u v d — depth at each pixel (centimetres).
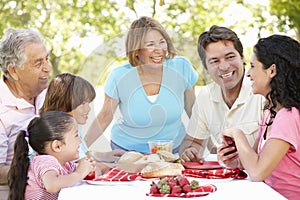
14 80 267
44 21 709
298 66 225
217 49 247
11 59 262
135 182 213
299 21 677
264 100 268
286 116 219
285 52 226
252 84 235
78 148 234
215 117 228
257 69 230
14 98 268
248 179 221
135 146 220
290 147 221
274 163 214
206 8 722
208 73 235
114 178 214
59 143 232
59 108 247
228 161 233
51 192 217
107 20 713
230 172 221
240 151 223
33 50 263
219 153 235
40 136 232
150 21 215
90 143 220
